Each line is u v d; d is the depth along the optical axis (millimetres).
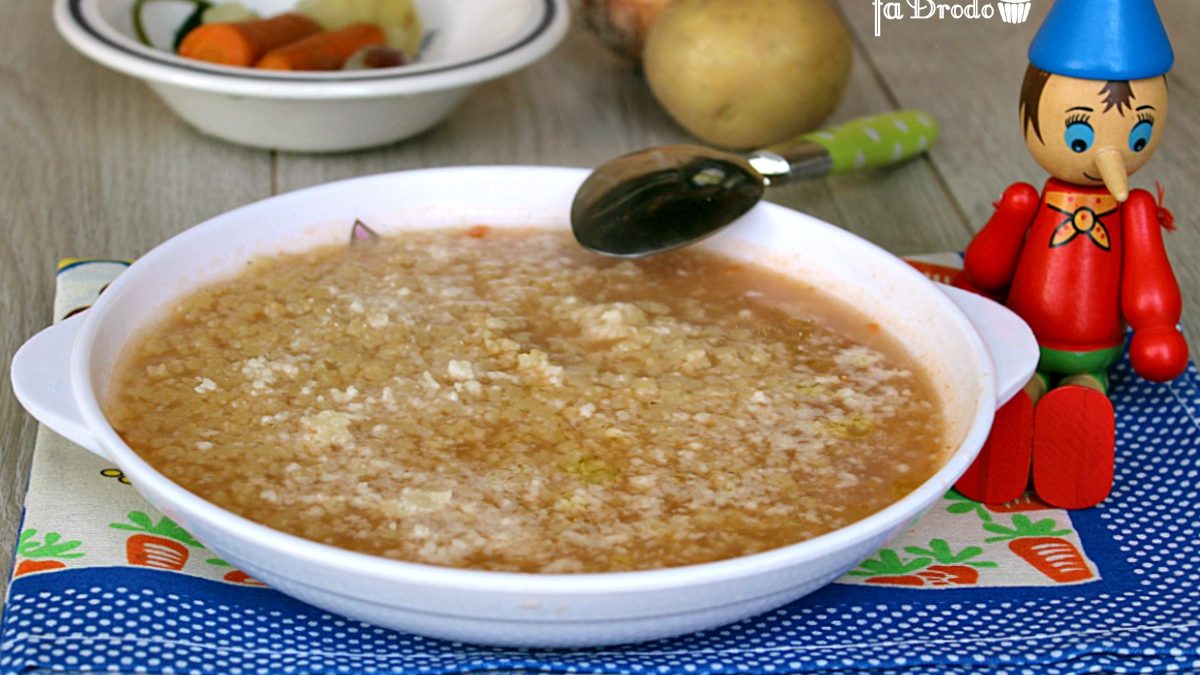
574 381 628
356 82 793
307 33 851
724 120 832
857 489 594
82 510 616
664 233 688
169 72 788
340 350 639
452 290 672
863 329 662
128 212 792
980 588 608
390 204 704
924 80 925
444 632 562
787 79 818
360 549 570
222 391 619
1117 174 629
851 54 837
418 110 826
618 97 911
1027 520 637
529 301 670
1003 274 678
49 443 639
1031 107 642
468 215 712
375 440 603
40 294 737
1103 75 625
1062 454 635
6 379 691
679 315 667
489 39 866
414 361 635
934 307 642
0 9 969
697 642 584
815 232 683
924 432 615
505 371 633
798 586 561
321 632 584
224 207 799
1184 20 974
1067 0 632
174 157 836
